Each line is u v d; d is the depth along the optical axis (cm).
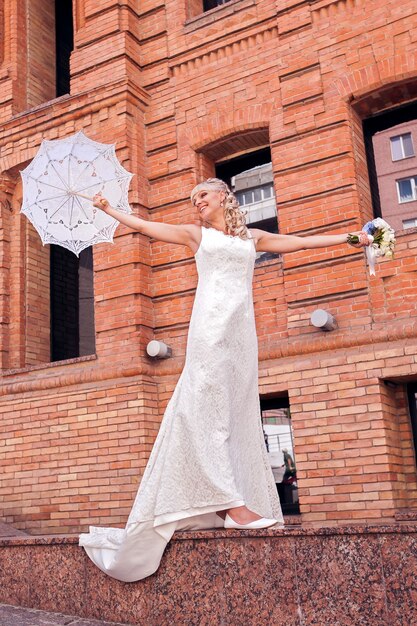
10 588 463
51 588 440
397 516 731
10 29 1180
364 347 791
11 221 1109
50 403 967
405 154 874
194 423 361
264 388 841
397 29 848
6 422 1001
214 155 1004
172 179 984
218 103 966
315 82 888
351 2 884
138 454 880
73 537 436
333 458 779
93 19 1057
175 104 1002
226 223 378
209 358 363
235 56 966
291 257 852
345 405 784
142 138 1011
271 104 920
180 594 377
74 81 1058
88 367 951
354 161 851
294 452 809
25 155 1084
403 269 792
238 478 368
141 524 370
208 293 370
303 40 909
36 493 947
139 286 934
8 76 1152
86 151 539
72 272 1163
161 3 1041
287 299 848
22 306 1073
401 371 760
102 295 955
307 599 339
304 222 859
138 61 1036
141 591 394
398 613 317
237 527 358
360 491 757
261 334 870
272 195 973
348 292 812
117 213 384
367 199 868
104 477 898
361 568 329
